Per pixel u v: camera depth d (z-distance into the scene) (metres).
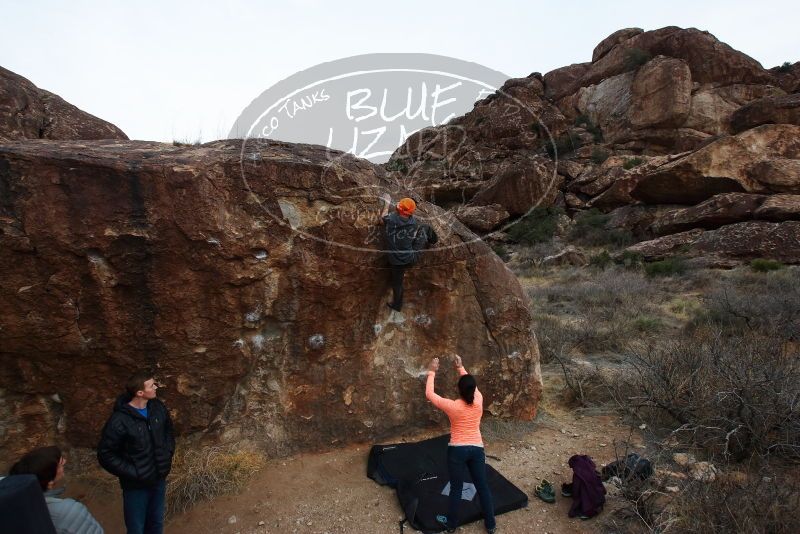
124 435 3.05
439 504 4.02
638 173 26.45
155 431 3.20
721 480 3.83
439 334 5.35
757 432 4.51
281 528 3.88
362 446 5.04
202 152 4.39
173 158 4.09
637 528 3.69
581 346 8.86
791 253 16.09
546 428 5.59
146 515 3.32
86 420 4.18
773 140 23.25
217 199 4.09
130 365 4.15
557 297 14.00
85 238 3.75
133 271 3.95
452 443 3.75
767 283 13.20
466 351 5.45
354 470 4.66
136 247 3.90
